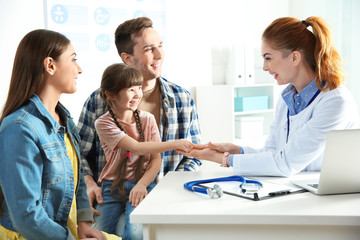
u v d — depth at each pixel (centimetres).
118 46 182
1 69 239
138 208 97
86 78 268
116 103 157
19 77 106
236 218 90
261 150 156
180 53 311
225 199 104
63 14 255
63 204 111
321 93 133
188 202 102
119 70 153
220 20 332
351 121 129
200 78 323
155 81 182
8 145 97
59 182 109
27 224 96
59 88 112
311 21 134
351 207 94
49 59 107
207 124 316
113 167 159
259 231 92
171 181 128
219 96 307
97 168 180
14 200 96
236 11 339
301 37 133
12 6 241
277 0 362
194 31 317
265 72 344
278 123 158
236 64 318
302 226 91
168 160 180
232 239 93
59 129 112
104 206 150
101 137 159
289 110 148
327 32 132
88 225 124
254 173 132
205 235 94
